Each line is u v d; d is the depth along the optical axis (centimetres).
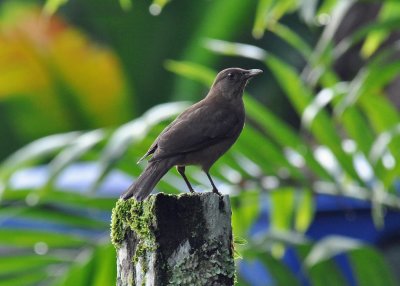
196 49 2269
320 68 1050
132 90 2347
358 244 987
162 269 646
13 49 2281
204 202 654
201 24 2245
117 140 926
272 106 2358
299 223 1091
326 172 1059
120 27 2311
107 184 1263
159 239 647
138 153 1024
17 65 2288
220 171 1050
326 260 1011
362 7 1955
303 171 1071
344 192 1059
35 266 1026
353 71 2008
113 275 973
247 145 1045
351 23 1970
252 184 1050
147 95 2348
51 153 990
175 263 646
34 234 1033
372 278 1005
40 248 1050
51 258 1027
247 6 2184
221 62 2277
